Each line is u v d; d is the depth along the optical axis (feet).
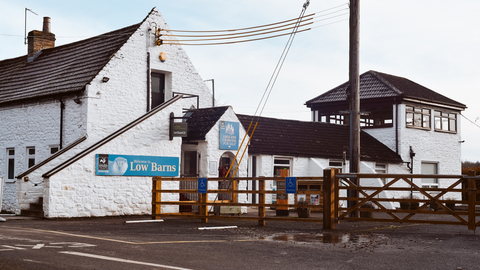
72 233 38.63
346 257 28.53
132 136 60.54
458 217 41.16
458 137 116.98
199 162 67.26
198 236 38.22
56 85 67.62
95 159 57.00
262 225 48.75
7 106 74.18
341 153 91.66
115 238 35.47
